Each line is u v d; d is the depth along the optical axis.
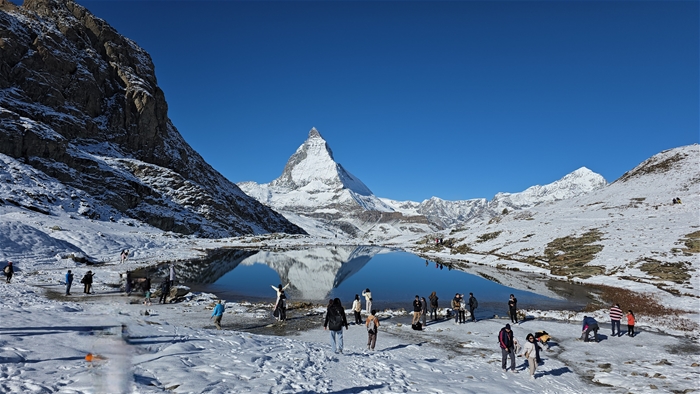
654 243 46.38
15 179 59.62
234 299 29.72
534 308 28.80
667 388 11.73
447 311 25.72
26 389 6.32
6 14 94.81
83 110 102.94
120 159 99.88
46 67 97.06
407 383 10.20
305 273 48.28
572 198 96.19
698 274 35.03
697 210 58.16
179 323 18.78
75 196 67.00
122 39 129.88
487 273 48.91
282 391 8.04
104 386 5.68
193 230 92.56
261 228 141.62
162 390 7.20
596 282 38.84
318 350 13.02
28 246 37.94
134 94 115.19
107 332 6.13
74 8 121.88
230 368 9.28
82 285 28.05
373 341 15.18
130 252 49.25
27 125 74.62
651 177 87.94
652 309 26.73
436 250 76.62
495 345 17.36
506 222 83.38
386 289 37.59
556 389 11.52
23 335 9.64
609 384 12.38
